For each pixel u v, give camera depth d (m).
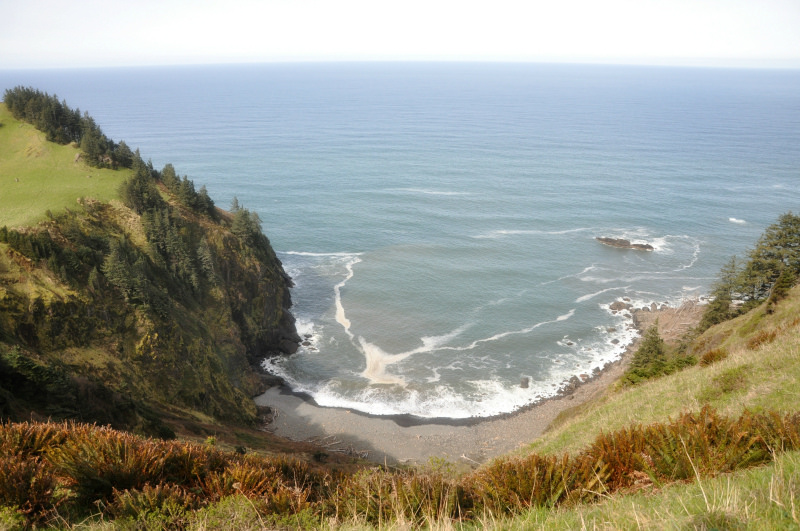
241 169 182.38
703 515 6.43
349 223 127.25
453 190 157.25
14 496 9.47
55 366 40.34
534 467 10.88
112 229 67.62
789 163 194.75
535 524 8.39
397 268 102.12
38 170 80.38
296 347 76.62
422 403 63.69
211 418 54.69
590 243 114.31
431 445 55.59
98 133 94.56
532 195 151.38
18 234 51.22
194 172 176.25
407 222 128.12
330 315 85.44
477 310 85.75
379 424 59.72
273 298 82.19
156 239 70.00
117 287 56.25
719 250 110.00
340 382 68.31
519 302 88.19
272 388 67.75
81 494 10.37
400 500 10.40
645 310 84.25
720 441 10.36
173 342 57.50
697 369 26.47
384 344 76.88
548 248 111.62
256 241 88.19
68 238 59.69
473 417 60.88
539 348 75.06
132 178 75.06
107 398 39.78
